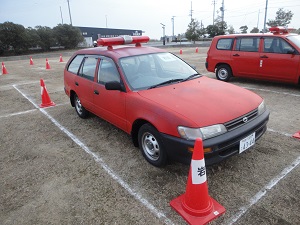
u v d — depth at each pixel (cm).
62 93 806
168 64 426
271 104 577
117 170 336
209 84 373
